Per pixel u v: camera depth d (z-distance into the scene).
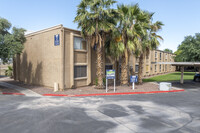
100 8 14.73
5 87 18.31
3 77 31.31
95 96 13.27
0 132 6.16
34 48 19.41
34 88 17.31
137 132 6.17
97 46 16.33
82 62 17.86
